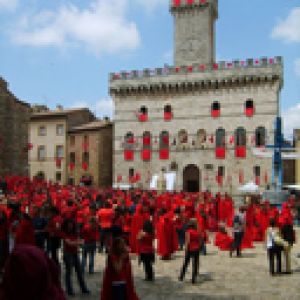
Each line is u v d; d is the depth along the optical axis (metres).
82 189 51.56
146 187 78.00
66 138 88.00
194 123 76.88
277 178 46.28
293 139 70.50
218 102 76.06
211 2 82.94
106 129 86.69
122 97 80.75
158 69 78.56
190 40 82.69
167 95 78.56
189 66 77.25
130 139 79.88
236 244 25.70
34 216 19.92
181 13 83.44
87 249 19.69
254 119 73.75
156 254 26.62
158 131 78.62
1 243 17.42
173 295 16.86
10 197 30.16
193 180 77.19
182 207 32.84
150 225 19.44
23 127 55.94
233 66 74.69
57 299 4.80
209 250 28.27
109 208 25.88
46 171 88.94
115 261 10.99
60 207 28.42
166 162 77.69
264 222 32.28
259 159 72.75
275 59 72.62
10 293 4.64
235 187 73.62
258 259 24.95
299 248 28.64
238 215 25.92
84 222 22.02
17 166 54.47
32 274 4.63
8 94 53.62
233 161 74.25
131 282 11.13
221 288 18.00
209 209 38.81
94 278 19.73
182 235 28.50
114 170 80.12
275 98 72.94
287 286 18.33
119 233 21.06
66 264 16.64
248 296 16.72
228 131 75.00
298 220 40.91
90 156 85.19
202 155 76.00
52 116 89.12
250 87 74.25
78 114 92.12
